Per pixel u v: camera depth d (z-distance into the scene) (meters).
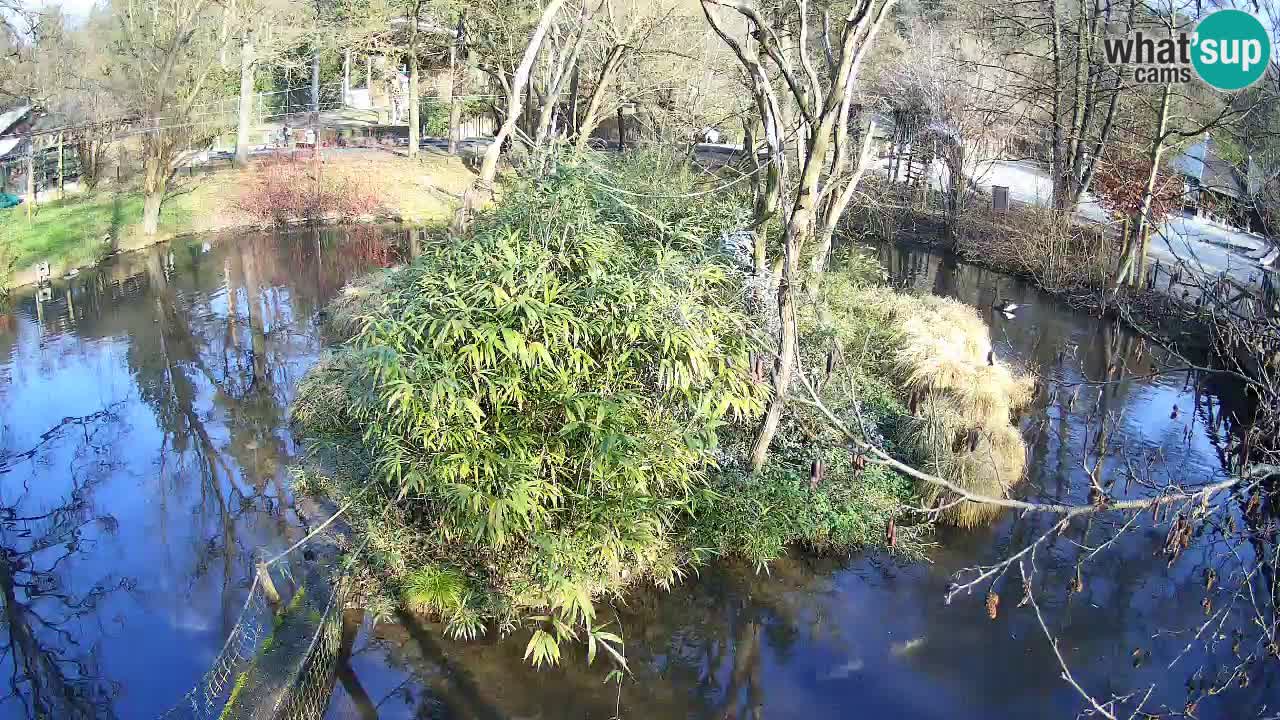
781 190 9.96
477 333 6.91
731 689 7.12
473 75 31.94
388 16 30.17
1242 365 12.49
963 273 21.17
